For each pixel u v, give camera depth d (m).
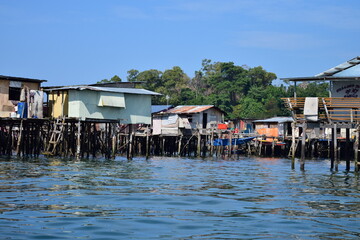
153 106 78.00
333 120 36.66
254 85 129.75
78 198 21.94
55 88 53.25
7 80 51.12
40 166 38.56
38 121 50.38
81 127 52.91
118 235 15.34
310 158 72.00
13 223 16.56
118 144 71.25
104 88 54.28
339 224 17.33
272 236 15.55
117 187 26.33
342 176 35.12
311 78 37.88
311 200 22.58
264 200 22.38
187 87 129.50
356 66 38.84
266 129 84.12
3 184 26.25
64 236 15.11
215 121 76.12
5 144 56.03
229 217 18.23
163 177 32.97
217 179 32.34
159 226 16.58
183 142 75.25
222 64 135.12
